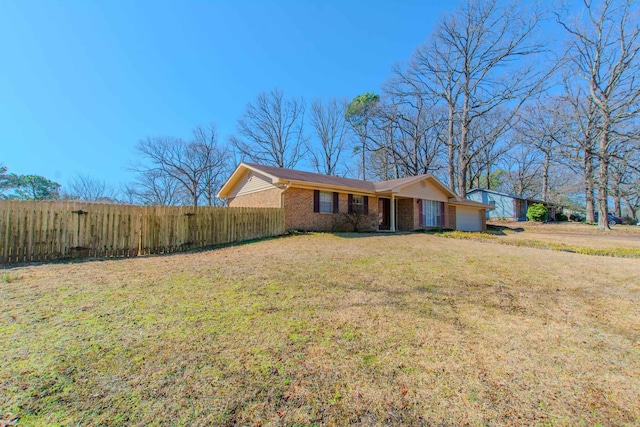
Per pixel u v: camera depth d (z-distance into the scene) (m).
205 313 3.48
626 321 3.55
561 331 3.24
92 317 3.29
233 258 7.14
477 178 40.28
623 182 18.69
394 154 29.98
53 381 2.11
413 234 14.28
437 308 3.84
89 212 7.65
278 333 2.99
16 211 6.71
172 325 3.12
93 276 5.24
